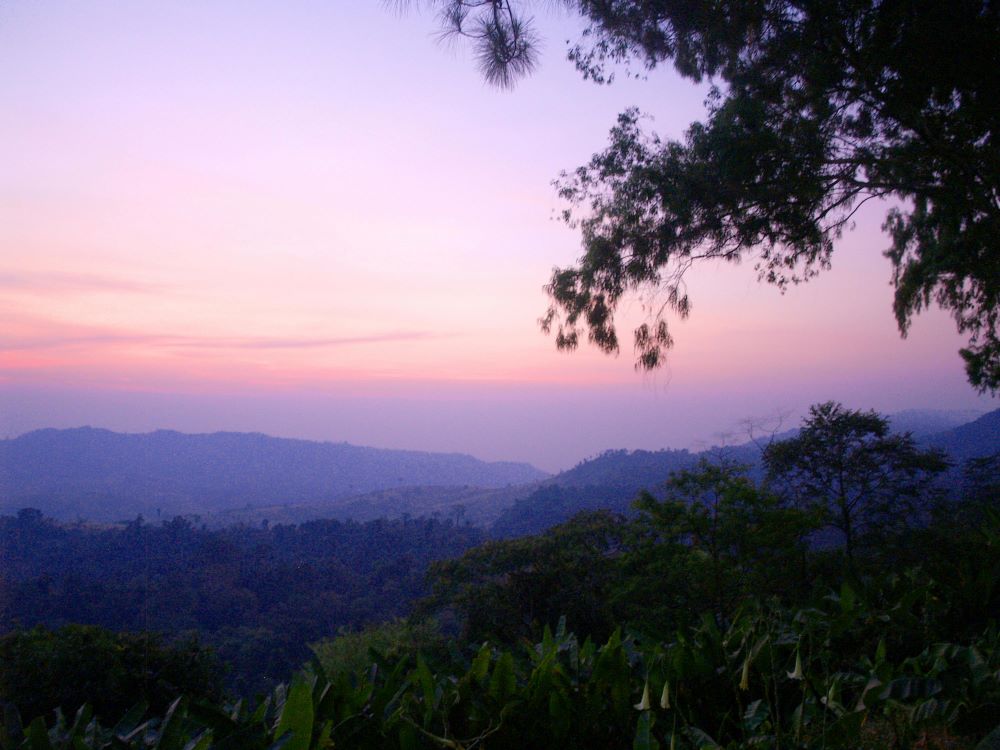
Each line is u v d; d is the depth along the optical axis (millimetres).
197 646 7559
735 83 8555
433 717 2881
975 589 4504
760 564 8703
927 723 3119
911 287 12406
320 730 2613
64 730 2596
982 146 8164
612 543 17938
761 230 8562
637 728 2777
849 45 7930
